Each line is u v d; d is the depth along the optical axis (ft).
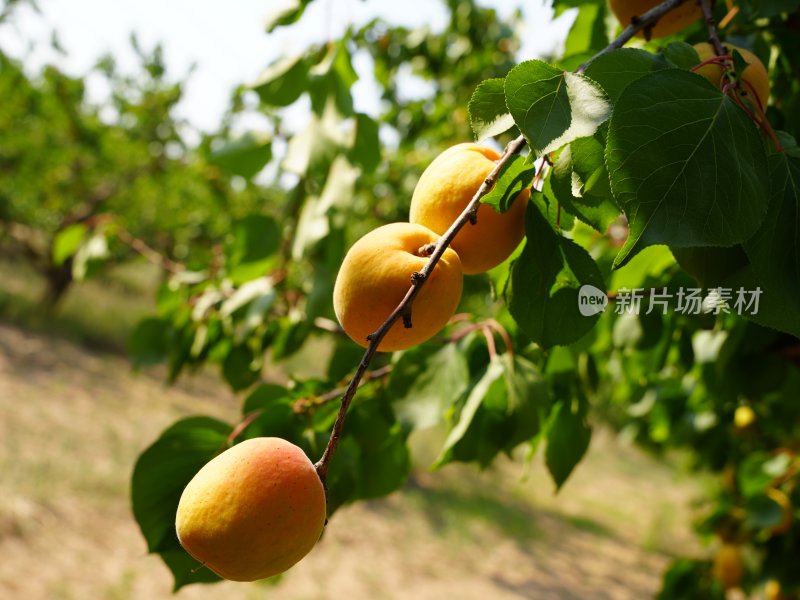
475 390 1.48
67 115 12.23
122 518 6.35
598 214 1.13
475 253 1.12
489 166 1.11
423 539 8.71
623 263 0.92
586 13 1.65
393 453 1.59
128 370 11.80
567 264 1.13
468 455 1.55
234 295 2.36
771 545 2.93
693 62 1.12
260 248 2.37
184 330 2.58
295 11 2.00
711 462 3.65
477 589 7.59
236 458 0.96
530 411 1.45
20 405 8.31
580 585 8.72
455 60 4.85
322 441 1.49
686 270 1.12
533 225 1.12
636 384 2.78
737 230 0.93
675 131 0.95
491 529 10.00
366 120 2.27
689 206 0.93
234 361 2.39
